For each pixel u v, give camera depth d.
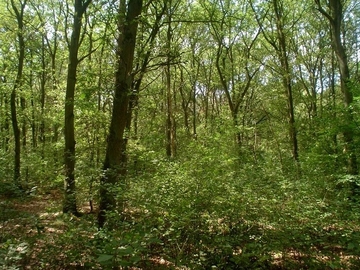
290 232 5.85
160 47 12.71
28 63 21.52
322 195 9.07
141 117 21.89
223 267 5.41
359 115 9.73
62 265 5.03
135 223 6.06
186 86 30.09
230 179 7.72
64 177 10.03
